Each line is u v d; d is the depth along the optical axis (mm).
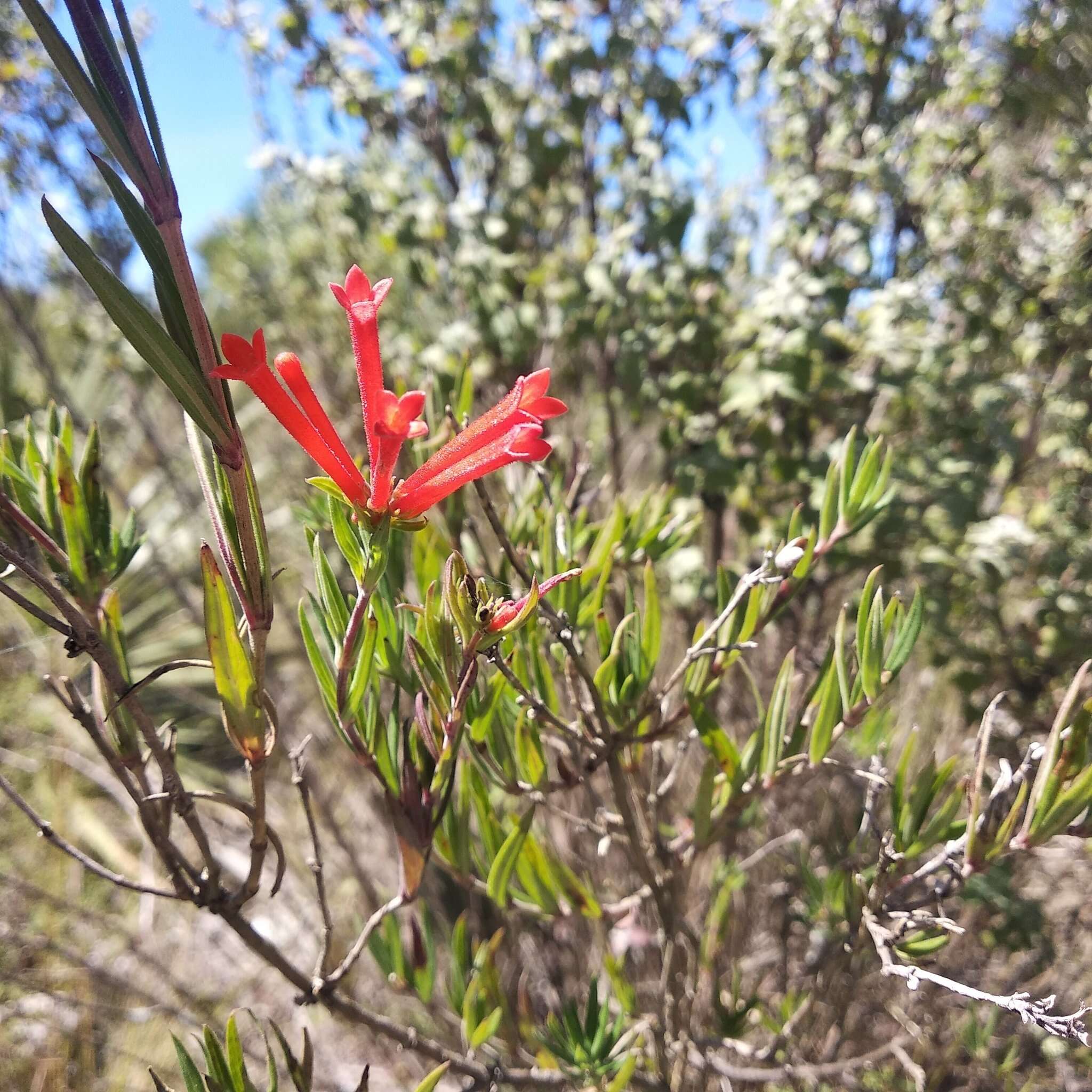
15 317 417
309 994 184
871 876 207
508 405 142
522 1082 217
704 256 401
